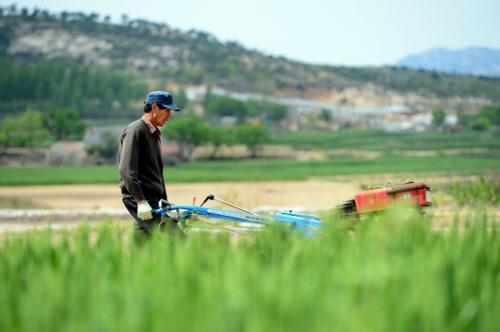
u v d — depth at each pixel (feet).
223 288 44.96
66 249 59.06
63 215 244.42
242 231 81.15
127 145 86.22
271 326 39.75
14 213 252.21
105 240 58.03
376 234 56.65
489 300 43.24
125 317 41.09
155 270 50.06
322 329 38.96
